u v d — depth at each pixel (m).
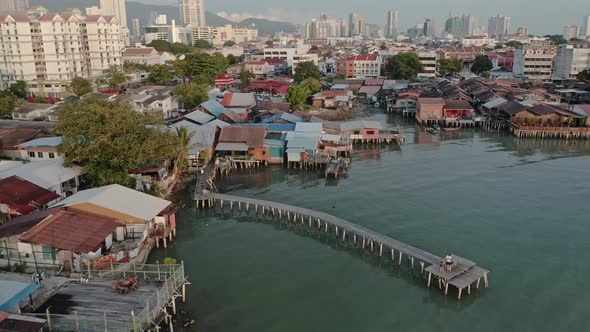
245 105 118.69
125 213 44.81
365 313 38.22
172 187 67.62
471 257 47.00
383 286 42.38
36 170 58.28
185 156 73.69
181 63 179.25
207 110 106.75
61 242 39.19
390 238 49.03
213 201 61.47
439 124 117.06
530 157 86.19
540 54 189.88
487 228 53.84
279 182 72.00
